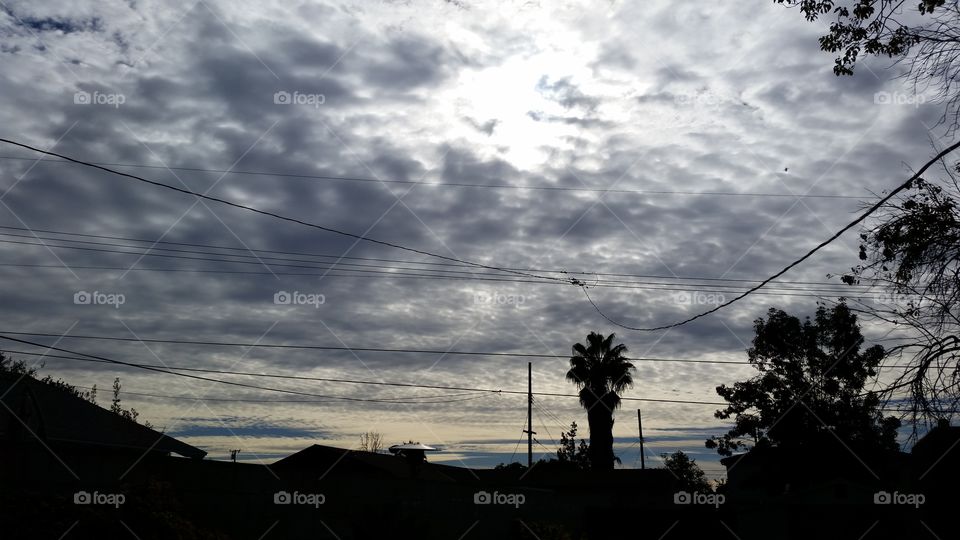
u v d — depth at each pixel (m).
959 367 12.06
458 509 21.88
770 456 33.72
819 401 31.69
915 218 11.82
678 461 53.41
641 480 42.81
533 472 43.66
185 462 14.28
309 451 32.00
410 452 30.61
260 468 15.56
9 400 17.62
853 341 30.66
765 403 32.72
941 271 11.88
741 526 31.91
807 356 31.98
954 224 11.62
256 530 15.17
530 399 37.78
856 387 30.67
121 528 11.94
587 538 26.59
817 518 28.77
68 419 19.31
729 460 43.78
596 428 45.38
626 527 32.03
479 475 40.28
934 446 16.91
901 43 11.05
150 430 22.61
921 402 12.20
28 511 11.09
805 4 11.18
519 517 25.41
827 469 31.33
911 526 25.98
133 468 13.45
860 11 10.97
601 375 45.19
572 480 42.84
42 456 12.32
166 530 12.23
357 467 31.09
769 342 32.69
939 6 10.68
